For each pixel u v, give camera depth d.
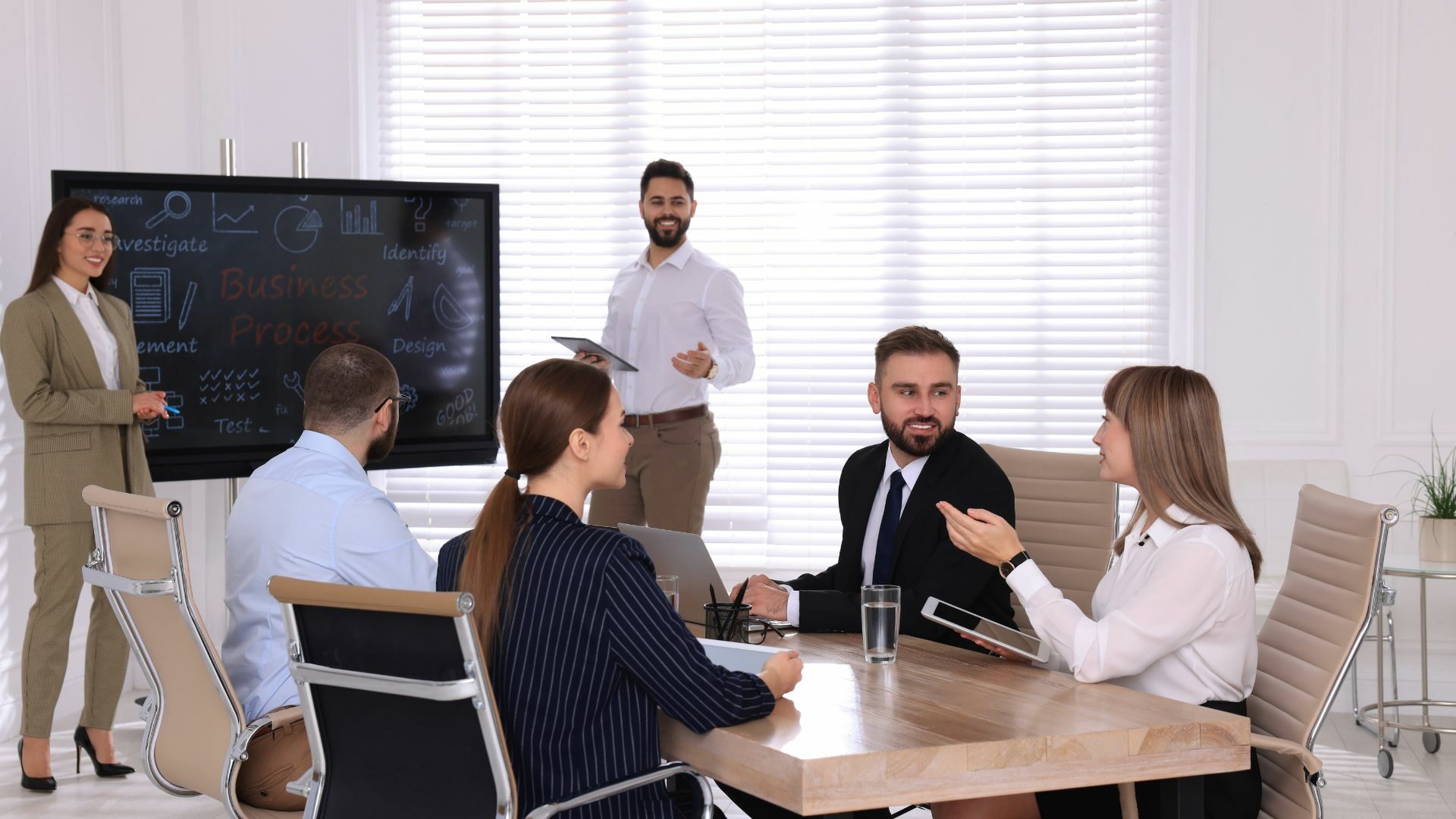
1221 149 4.80
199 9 4.95
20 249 4.37
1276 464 4.73
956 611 2.47
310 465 2.44
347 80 4.99
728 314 4.52
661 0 5.07
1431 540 4.09
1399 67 4.71
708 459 4.56
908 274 5.03
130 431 3.91
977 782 1.66
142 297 4.19
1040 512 3.39
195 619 2.16
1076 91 4.95
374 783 1.87
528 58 5.11
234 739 2.20
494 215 4.69
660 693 1.75
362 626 1.79
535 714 1.77
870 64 5.03
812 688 1.99
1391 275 4.74
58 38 4.57
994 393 5.01
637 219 5.11
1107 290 4.98
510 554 1.79
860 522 2.80
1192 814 1.86
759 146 5.05
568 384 1.88
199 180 4.25
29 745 3.77
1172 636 2.07
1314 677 2.24
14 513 4.35
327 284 4.45
